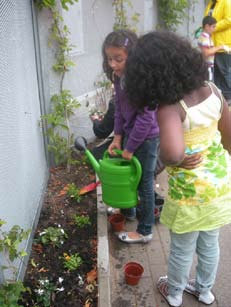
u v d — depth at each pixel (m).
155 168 2.92
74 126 4.31
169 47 1.63
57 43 3.77
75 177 3.87
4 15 2.26
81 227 3.06
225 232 3.16
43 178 3.57
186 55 1.65
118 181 2.69
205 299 2.43
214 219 1.97
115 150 2.83
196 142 1.85
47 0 3.43
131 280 2.59
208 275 2.34
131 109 2.58
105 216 3.12
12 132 2.38
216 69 6.27
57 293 2.38
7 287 1.97
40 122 3.60
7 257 2.15
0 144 2.09
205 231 2.16
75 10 4.11
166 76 1.62
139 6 5.70
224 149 2.11
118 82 2.63
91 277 2.51
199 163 1.90
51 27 3.67
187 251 2.18
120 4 5.09
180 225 2.00
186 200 1.95
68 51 3.88
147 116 2.44
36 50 3.47
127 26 5.21
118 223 3.08
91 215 3.23
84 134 4.49
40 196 3.31
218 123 1.99
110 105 3.30
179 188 1.96
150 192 2.84
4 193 2.15
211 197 1.92
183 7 6.55
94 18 4.53
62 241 2.83
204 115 1.81
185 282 2.37
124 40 2.45
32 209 2.93
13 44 2.51
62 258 2.69
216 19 5.93
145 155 2.68
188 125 1.79
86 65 4.46
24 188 2.68
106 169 2.70
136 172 2.69
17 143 2.51
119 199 2.77
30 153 2.98
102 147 3.49
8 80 2.33
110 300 2.43
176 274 2.28
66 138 4.16
